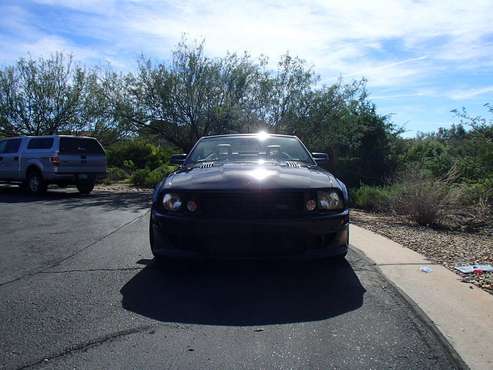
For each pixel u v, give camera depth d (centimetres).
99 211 1116
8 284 499
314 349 343
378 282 499
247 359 329
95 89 1944
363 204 1226
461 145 1507
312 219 488
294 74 1708
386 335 366
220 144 693
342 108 1703
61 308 426
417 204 934
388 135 1945
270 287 487
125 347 348
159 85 1692
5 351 341
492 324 384
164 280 512
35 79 2341
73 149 1552
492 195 1063
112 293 468
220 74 1711
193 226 486
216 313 415
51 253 643
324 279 512
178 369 315
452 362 323
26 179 1581
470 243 715
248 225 479
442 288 475
